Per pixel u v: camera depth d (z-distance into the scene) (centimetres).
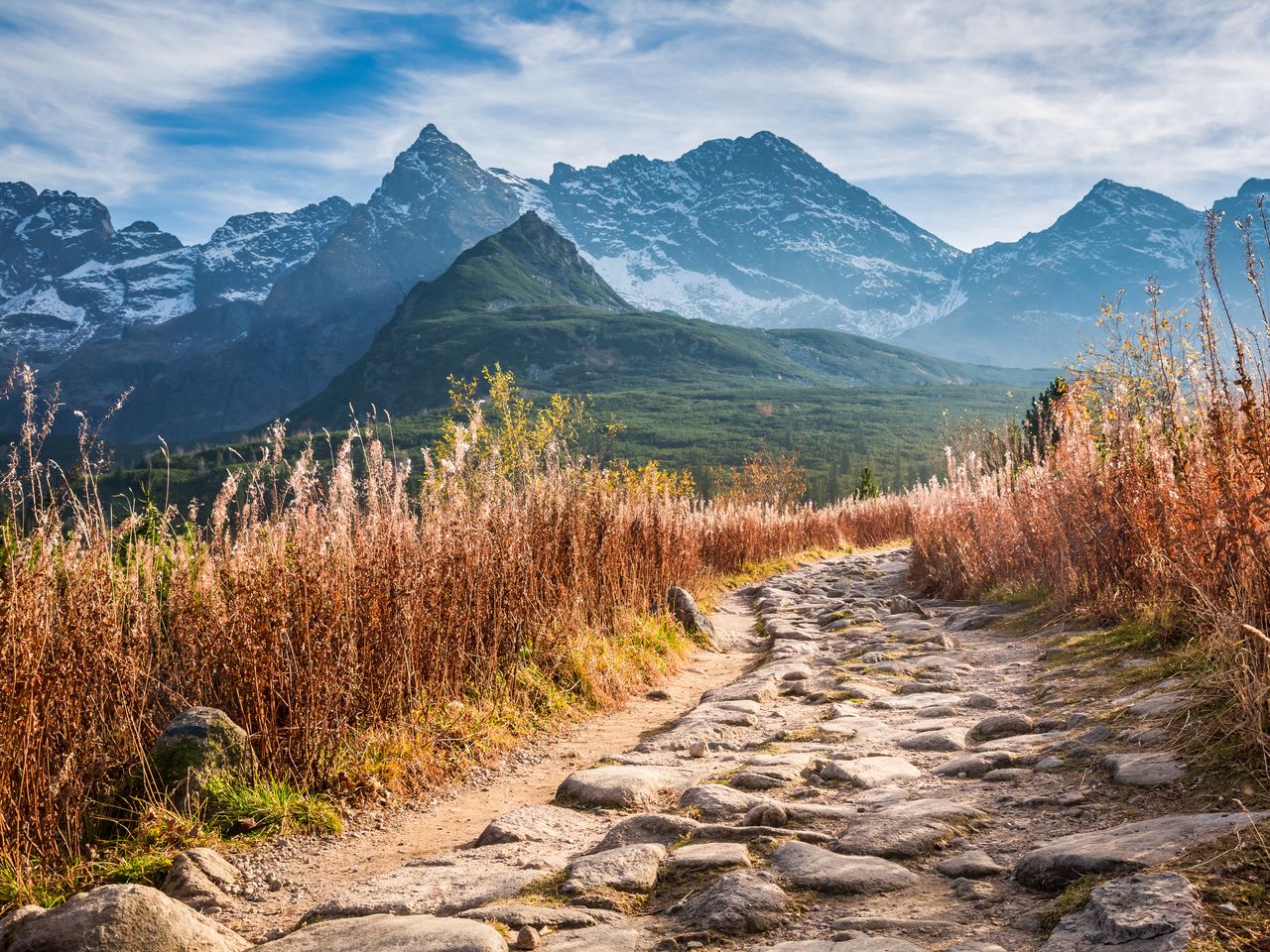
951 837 351
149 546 586
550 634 802
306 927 317
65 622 460
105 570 495
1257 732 353
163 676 534
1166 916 238
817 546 2886
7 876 377
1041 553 1067
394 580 633
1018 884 302
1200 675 467
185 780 457
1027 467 1258
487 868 381
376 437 671
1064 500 973
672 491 1816
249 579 544
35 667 417
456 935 284
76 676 452
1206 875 261
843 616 1238
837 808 404
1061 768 421
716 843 372
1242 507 500
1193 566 619
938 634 956
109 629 486
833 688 756
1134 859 283
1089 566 900
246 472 593
